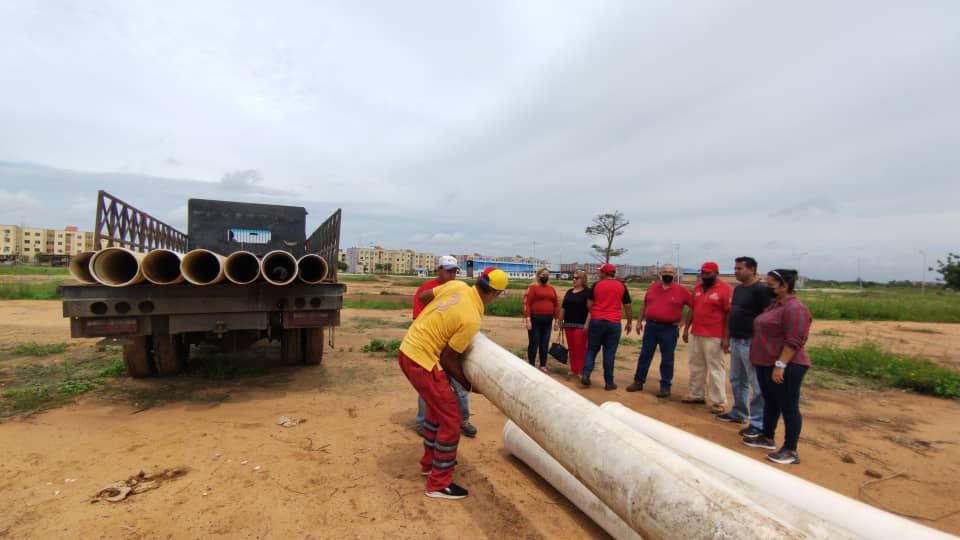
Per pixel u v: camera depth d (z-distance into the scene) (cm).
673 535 180
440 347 326
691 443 338
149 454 373
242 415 475
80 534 263
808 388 729
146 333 482
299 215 820
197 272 492
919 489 384
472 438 452
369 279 6034
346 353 815
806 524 225
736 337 532
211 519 285
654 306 643
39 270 4469
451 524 297
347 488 332
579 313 731
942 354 1118
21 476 328
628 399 622
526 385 272
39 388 546
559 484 331
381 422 472
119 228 579
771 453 436
